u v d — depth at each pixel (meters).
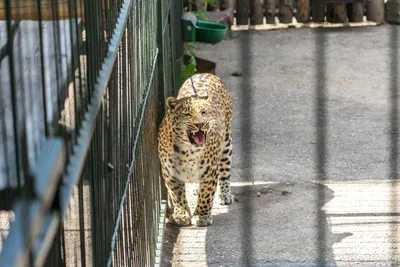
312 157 14.55
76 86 3.76
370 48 23.81
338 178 13.52
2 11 3.95
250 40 24.88
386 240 11.01
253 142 15.47
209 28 18.47
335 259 10.42
